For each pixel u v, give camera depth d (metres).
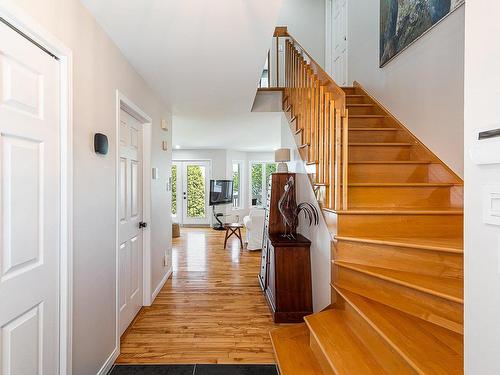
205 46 2.20
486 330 0.83
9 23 1.15
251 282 3.95
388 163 2.72
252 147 8.93
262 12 1.78
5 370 1.15
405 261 1.86
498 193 0.78
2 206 1.14
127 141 2.62
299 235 3.22
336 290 2.05
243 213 9.95
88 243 1.75
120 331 2.43
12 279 1.18
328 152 2.40
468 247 0.89
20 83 1.22
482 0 0.84
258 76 2.81
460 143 2.37
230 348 2.34
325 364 1.81
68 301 1.51
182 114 4.35
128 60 2.42
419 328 1.49
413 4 2.92
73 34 1.57
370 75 3.90
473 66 0.87
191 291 3.59
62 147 1.49
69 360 1.52
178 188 9.37
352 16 4.44
